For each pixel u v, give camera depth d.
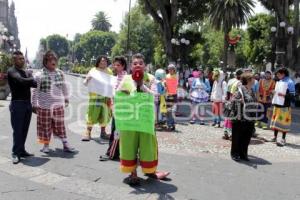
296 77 27.38
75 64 119.75
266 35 53.41
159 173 6.68
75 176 6.66
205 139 10.57
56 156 7.91
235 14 44.62
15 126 7.38
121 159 6.18
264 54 54.97
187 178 6.77
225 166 7.74
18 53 7.37
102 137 9.89
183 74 33.50
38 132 8.14
